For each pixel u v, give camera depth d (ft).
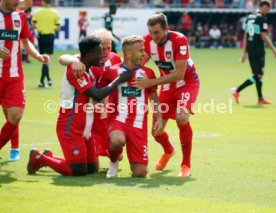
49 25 102.99
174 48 44.93
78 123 43.16
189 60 46.34
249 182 42.19
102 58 44.24
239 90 83.41
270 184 41.65
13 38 45.47
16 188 39.58
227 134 61.31
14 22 45.47
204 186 40.96
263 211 35.12
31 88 97.55
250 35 81.71
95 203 36.32
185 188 40.29
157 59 45.91
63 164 43.27
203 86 102.58
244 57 83.66
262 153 52.31
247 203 36.81
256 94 93.91
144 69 44.04
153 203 36.47
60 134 43.37
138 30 198.08
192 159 49.67
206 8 219.20
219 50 204.85
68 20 183.32
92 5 200.34
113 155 42.96
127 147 43.75
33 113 73.31
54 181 41.73
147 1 214.07
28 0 50.65
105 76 44.14
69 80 42.78
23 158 49.32
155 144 56.39
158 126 44.78
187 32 206.49
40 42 103.71
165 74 46.88
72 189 39.52
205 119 70.74
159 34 44.14
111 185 40.83
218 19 226.17
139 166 43.39
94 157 44.45
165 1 215.10
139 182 41.93
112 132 42.88
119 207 35.58
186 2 216.95
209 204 36.42
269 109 78.79
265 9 82.43
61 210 34.91
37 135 59.57
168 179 43.09
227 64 147.54
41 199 37.06
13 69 45.34
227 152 52.65
